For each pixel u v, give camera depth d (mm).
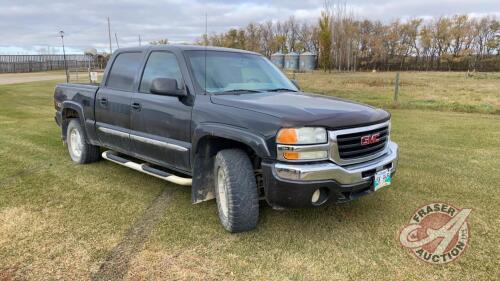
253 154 3719
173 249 3387
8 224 3838
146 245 3451
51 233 3662
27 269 3059
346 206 4332
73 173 5531
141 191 4816
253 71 4648
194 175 3922
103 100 5148
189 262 3182
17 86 24594
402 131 8938
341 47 57344
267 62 5078
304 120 3211
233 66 4508
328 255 3299
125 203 4422
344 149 3350
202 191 3990
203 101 3865
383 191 4828
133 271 3043
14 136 8234
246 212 3523
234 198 3488
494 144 7555
